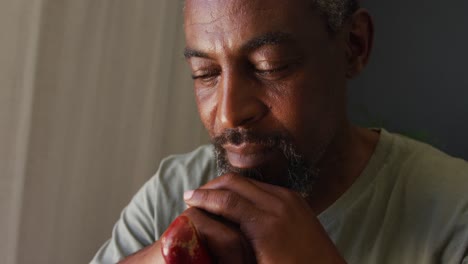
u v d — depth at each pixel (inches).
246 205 19.0
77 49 51.4
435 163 28.5
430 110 92.0
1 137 45.3
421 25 92.5
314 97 22.2
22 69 45.9
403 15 94.3
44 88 48.5
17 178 46.9
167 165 35.8
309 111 22.0
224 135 21.8
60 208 52.2
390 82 95.7
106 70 55.3
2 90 44.8
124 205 60.3
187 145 70.4
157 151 65.0
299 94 21.5
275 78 21.2
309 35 21.7
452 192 26.5
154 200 33.7
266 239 18.4
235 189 19.8
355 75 27.2
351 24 26.1
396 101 95.3
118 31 56.1
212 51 21.3
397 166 28.3
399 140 30.0
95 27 53.1
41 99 48.3
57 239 52.4
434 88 91.5
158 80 62.8
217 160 23.7
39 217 50.1
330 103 23.8
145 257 22.9
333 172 27.3
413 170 28.1
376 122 96.1
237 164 22.0
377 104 97.0
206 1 21.2
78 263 55.1
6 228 46.9
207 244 18.6
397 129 95.2
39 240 50.4
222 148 22.7
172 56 65.7
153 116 62.8
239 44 20.7
